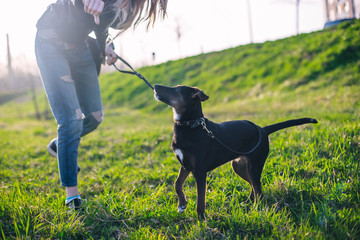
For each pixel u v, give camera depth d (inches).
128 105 665.0
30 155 282.0
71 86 114.3
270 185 125.3
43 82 113.0
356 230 88.1
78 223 101.0
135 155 238.1
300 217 100.0
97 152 265.0
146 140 273.3
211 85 598.9
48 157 267.9
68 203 113.6
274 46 641.6
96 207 110.7
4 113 917.8
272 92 482.9
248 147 124.0
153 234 97.3
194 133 109.5
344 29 540.7
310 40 569.3
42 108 861.2
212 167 116.6
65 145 111.5
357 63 446.9
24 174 207.9
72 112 112.7
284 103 417.1
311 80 467.2
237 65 634.2
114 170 197.2
